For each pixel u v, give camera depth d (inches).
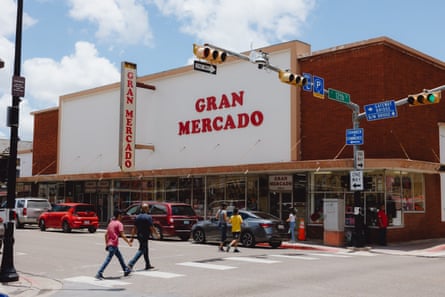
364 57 943.0
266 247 858.8
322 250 824.3
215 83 1173.1
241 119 1112.2
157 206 995.3
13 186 490.3
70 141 1563.7
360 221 836.0
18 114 495.2
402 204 951.6
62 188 1583.4
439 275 513.3
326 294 405.7
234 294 409.4
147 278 502.9
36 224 1322.6
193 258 671.1
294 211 922.1
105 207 1428.4
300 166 924.6
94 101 1498.5
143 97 1333.7
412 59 996.6
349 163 867.4
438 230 1042.7
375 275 510.9
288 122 1029.2
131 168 1206.9
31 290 447.2
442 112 1077.1
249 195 1075.9
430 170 945.5
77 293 430.0
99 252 741.9
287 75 684.7
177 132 1246.3
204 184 1165.7
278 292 415.5
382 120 916.0
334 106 973.8
